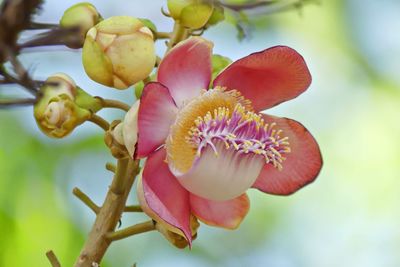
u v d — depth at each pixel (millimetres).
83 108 794
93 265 795
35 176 1062
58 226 1054
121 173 794
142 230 798
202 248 1094
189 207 810
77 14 789
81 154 1073
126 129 781
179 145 800
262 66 807
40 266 1046
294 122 815
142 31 788
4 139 1062
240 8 808
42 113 790
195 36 800
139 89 816
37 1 722
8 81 732
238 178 793
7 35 721
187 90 808
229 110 809
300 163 816
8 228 1047
